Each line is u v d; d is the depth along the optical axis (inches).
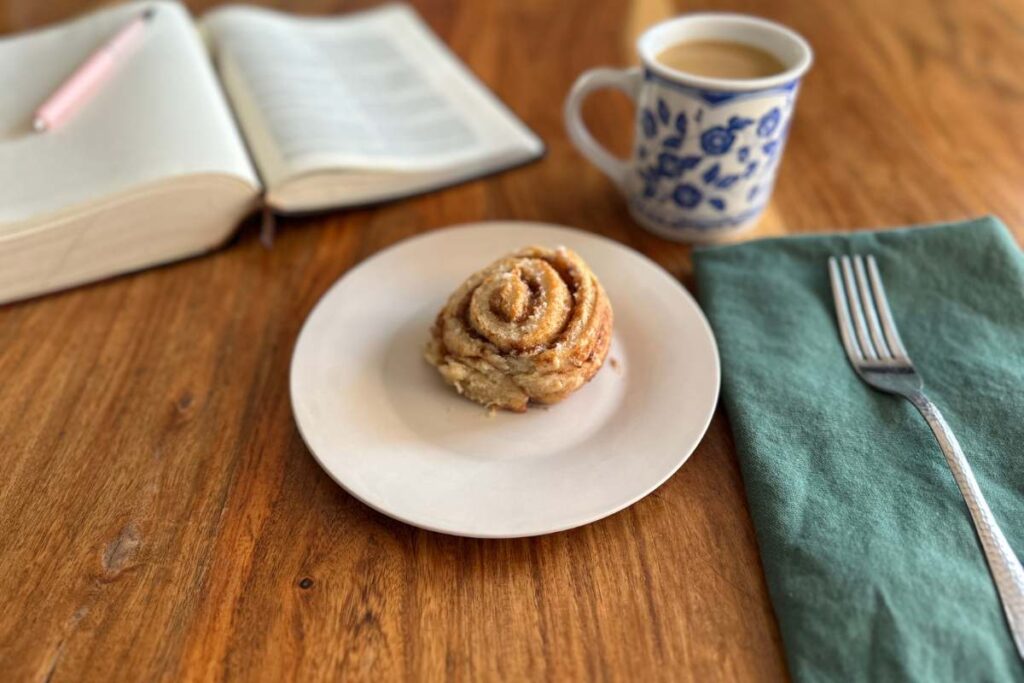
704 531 14.1
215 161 18.2
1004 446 14.5
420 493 13.9
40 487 14.8
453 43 26.7
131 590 13.5
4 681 12.5
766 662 12.6
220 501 14.6
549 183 21.3
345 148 19.7
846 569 13.0
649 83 18.0
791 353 16.3
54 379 16.6
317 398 15.4
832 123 22.9
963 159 21.5
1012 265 17.1
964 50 25.8
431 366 16.4
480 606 13.3
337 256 19.3
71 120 19.6
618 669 12.6
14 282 17.8
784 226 19.8
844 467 14.4
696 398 15.2
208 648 12.9
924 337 16.4
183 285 18.6
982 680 12.0
